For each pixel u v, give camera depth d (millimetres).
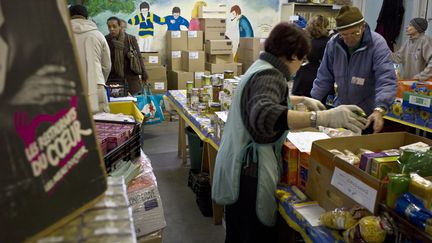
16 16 579
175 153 4367
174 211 3031
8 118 559
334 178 1416
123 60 4727
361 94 2484
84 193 702
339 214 1306
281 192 1690
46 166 619
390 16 6078
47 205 619
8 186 556
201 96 3176
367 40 2344
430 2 5594
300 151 1703
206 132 2633
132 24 5984
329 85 2729
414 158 1283
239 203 1798
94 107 3143
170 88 6125
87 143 716
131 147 1794
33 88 601
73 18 3297
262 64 1624
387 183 1213
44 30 628
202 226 2824
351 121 1383
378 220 1168
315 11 6875
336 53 2559
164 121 5746
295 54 1608
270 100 1473
